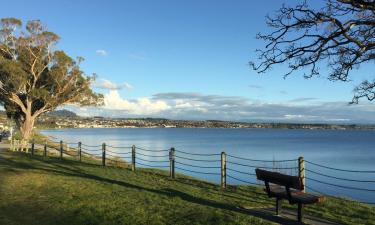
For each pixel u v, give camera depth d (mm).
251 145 86500
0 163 24250
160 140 112500
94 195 13141
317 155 58656
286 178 9953
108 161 31406
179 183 16938
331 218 10617
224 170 15914
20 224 9680
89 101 53344
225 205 12055
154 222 9758
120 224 9617
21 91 49719
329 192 25578
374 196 23984
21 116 53188
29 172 19141
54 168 21984
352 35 9883
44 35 48875
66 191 13828
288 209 11633
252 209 11547
